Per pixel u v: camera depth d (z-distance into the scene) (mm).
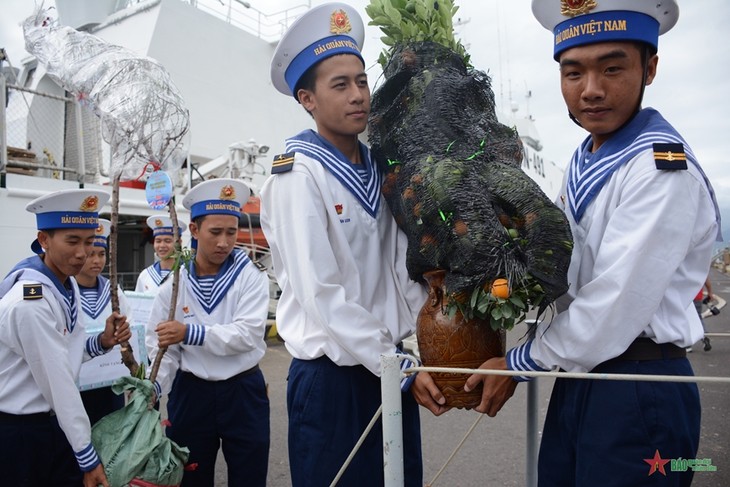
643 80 1710
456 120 1848
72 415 2506
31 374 2666
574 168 1938
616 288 1560
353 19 2156
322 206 2043
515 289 1633
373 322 1973
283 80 2320
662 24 1746
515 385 1816
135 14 10625
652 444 1648
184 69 10742
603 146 1802
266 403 3227
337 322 1926
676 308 1683
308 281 1943
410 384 1910
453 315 1769
